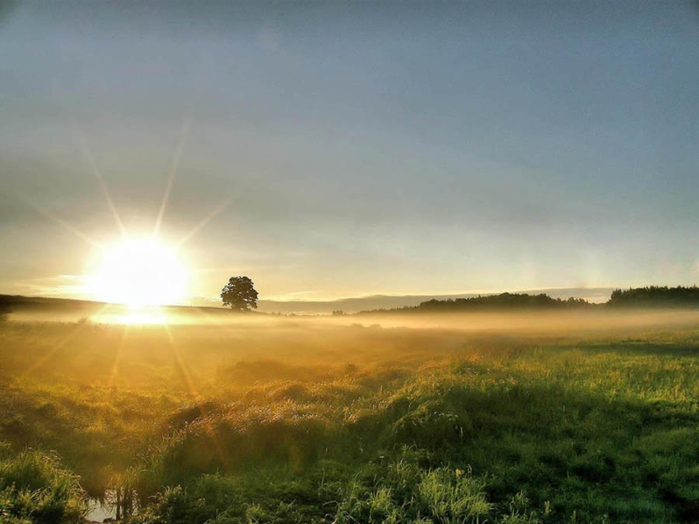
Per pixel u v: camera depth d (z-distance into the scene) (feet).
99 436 40.57
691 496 25.13
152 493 28.99
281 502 25.03
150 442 38.14
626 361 57.26
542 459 30.45
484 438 33.94
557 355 66.39
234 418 37.24
